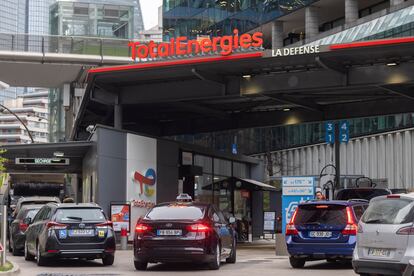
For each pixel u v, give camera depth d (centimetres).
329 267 1839
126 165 3088
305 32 6081
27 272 1638
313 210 1788
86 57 4803
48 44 4800
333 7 5800
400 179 5388
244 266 1862
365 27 5069
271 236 4750
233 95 3112
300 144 6638
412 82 2767
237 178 4078
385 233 1273
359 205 1825
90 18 8194
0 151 2461
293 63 2827
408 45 2541
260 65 2866
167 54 3184
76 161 3644
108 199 2983
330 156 6250
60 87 5428
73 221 1838
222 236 1805
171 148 3412
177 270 1719
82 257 1848
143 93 3322
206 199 3828
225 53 2823
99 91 3409
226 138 7181
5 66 4819
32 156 3431
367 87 2927
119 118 3369
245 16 6631
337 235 1744
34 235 1964
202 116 4097
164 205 1750
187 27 7462
